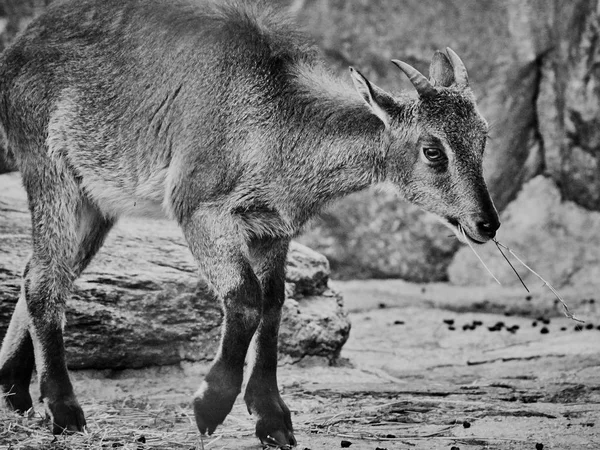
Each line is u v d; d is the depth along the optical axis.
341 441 12.79
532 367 18.23
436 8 28.52
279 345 17.84
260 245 13.66
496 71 28.14
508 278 27.19
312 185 13.56
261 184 13.30
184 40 13.97
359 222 28.06
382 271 28.03
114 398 15.70
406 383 17.12
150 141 13.95
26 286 14.12
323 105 13.59
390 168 13.58
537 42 28.16
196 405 12.51
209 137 13.38
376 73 28.84
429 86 13.32
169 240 18.44
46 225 14.34
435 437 13.05
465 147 13.25
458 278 27.58
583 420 13.82
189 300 17.27
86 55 14.41
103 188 14.48
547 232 27.56
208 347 17.36
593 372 17.42
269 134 13.38
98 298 16.70
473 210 13.24
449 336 21.47
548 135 28.39
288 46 13.98
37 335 13.89
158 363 17.19
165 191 13.85
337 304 18.98
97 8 14.62
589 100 27.44
